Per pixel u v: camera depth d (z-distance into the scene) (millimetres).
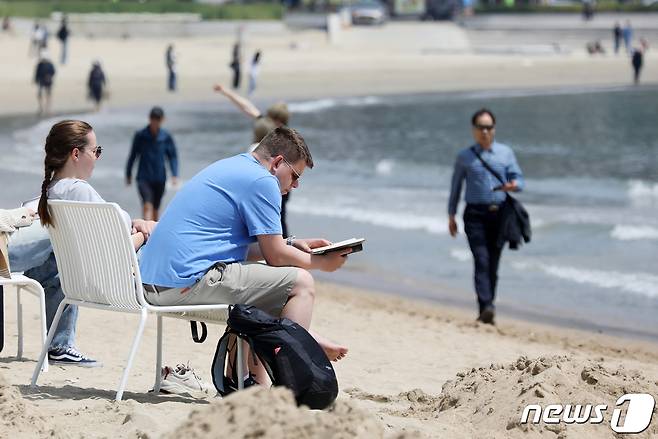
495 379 16359
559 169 76312
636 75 154000
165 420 14633
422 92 141125
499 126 107125
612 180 69500
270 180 16516
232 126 99625
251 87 137125
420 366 24188
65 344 20625
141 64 164875
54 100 122750
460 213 54125
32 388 17875
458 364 24641
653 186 66062
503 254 43938
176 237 16438
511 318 33469
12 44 178375
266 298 16188
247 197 16438
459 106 124000
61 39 159250
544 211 53969
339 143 90125
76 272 17359
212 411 11062
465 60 184375
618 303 35781
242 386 16188
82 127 18781
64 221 17141
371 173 71125
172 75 136500
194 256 16297
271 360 15438
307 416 10930
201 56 176875
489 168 30906
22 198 57156
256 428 10570
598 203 58312
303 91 140500
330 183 65562
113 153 77375
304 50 191500
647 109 121750
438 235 48594
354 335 28672
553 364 16188
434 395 18734
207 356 22797
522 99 132875
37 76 109312
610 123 109375
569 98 134250
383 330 29750
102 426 14430
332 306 33844
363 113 115812
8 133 91375
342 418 11031
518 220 31000
